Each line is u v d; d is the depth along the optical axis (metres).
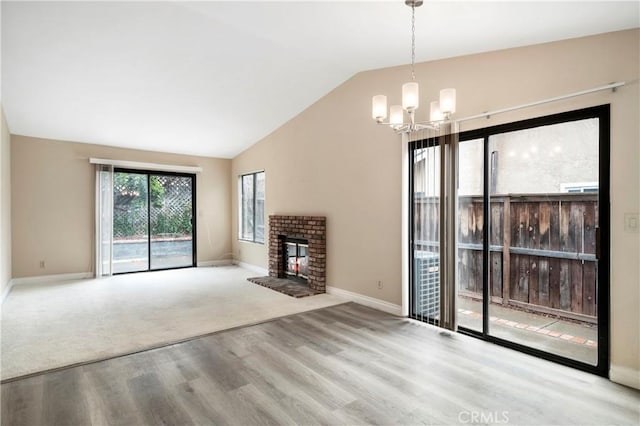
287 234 5.89
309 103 5.39
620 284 2.52
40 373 2.64
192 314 4.12
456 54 3.47
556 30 2.64
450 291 3.55
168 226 7.30
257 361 2.86
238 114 5.62
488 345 3.20
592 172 2.84
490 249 3.59
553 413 2.14
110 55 3.80
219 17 3.17
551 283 3.17
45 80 4.18
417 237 3.92
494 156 3.51
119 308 4.37
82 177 6.29
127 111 5.20
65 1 2.96
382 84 4.30
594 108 2.63
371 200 4.45
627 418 2.09
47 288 5.46
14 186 5.68
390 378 2.57
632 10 2.21
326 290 5.18
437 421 2.05
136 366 2.77
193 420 2.07
